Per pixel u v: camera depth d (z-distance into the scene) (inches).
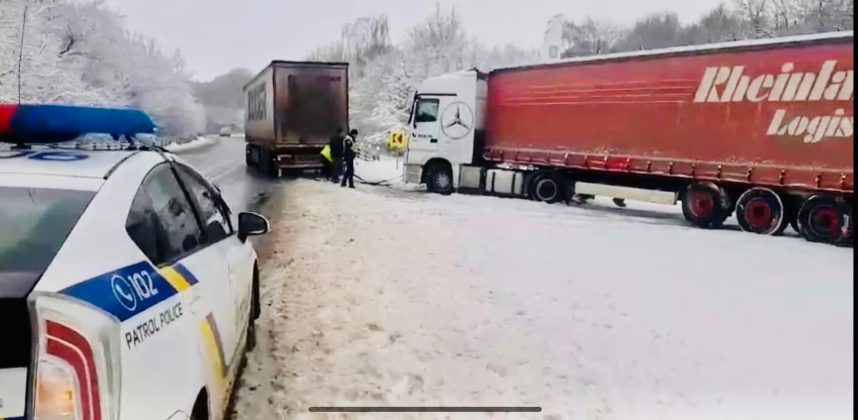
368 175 957.2
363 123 1865.2
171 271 109.7
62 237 92.9
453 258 319.6
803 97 440.8
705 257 340.8
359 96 2052.2
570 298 252.2
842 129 422.9
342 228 408.8
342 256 324.5
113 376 79.1
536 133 617.9
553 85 600.1
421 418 156.3
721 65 482.6
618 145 552.1
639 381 179.3
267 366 182.7
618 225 472.4
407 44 2121.1
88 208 100.7
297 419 153.3
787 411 161.5
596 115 566.6
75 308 78.0
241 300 163.8
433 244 354.9
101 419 77.0
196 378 105.0
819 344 206.7
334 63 820.0
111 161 120.1
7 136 123.8
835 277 299.0
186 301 108.8
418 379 177.6
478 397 168.2
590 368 187.0
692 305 245.8
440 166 711.7
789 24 1453.0
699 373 184.7
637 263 316.8
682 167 510.3
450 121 697.0
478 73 681.0
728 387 175.6
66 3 1485.0
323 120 823.7
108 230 98.7
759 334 215.2
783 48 448.8
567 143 591.5
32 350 74.0
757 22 1542.8
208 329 118.3
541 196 633.6
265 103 875.4
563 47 2064.5
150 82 2048.5
